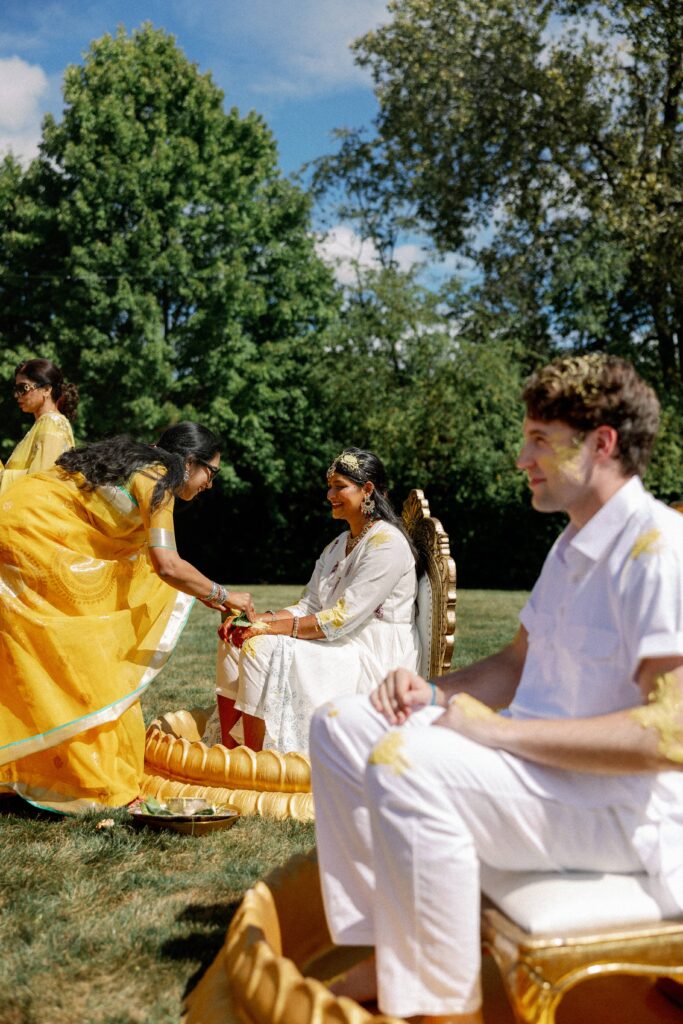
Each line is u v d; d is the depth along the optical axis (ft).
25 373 15.35
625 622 5.86
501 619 39.60
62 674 11.91
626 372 6.15
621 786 5.96
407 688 6.34
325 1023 5.37
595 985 7.45
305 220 81.66
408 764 5.79
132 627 12.48
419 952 5.74
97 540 12.48
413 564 13.42
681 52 60.85
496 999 7.17
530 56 64.59
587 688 6.07
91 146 71.15
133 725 12.40
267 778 11.73
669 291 65.21
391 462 76.95
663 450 65.51
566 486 6.16
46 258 74.49
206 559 81.82
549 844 5.92
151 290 72.33
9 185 75.10
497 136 67.00
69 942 8.28
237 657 13.04
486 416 75.36
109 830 11.17
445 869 5.67
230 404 77.10
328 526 81.56
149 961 7.95
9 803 12.31
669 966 5.49
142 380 69.97
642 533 5.91
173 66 76.54
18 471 15.10
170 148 72.74
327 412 81.25
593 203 64.85
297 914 7.43
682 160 62.13
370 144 77.36
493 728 5.96
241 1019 6.06
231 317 73.56
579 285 70.03
